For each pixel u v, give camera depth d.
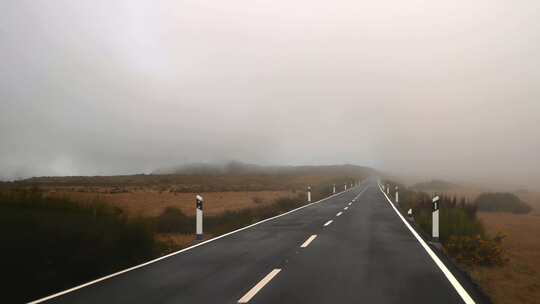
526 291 7.91
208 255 9.67
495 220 21.73
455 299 5.89
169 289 6.55
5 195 10.12
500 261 10.20
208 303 5.72
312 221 17.47
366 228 14.84
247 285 6.75
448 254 10.57
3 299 6.13
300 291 6.34
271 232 13.95
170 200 34.62
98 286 6.82
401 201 28.50
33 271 6.75
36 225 7.82
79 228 8.32
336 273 7.62
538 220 21.78
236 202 33.03
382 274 7.52
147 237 9.84
